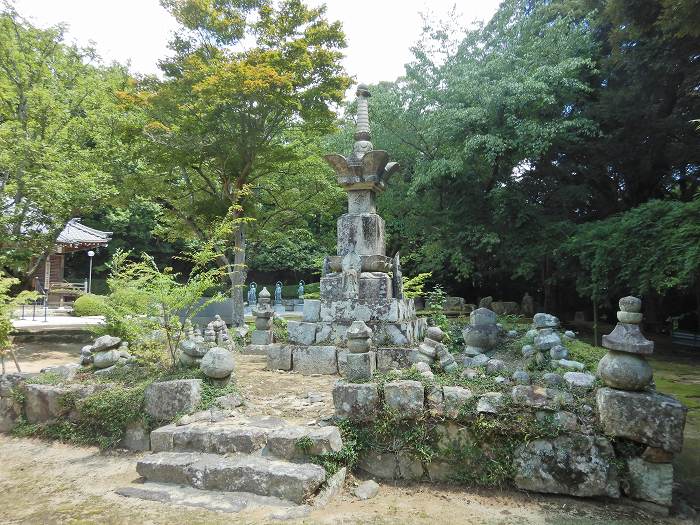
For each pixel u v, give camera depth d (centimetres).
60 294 2103
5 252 1134
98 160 1239
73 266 2900
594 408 389
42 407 551
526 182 1700
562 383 428
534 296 2209
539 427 381
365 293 711
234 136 1171
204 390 500
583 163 1686
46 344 1215
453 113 1394
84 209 1212
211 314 1330
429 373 461
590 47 1504
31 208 1148
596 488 364
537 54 1465
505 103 1355
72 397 532
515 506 363
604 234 1258
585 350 662
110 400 509
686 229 984
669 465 356
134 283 619
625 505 362
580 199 1588
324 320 726
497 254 1585
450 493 385
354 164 764
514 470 383
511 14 1638
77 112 1315
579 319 2009
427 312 1009
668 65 1327
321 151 1458
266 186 1442
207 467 386
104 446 489
